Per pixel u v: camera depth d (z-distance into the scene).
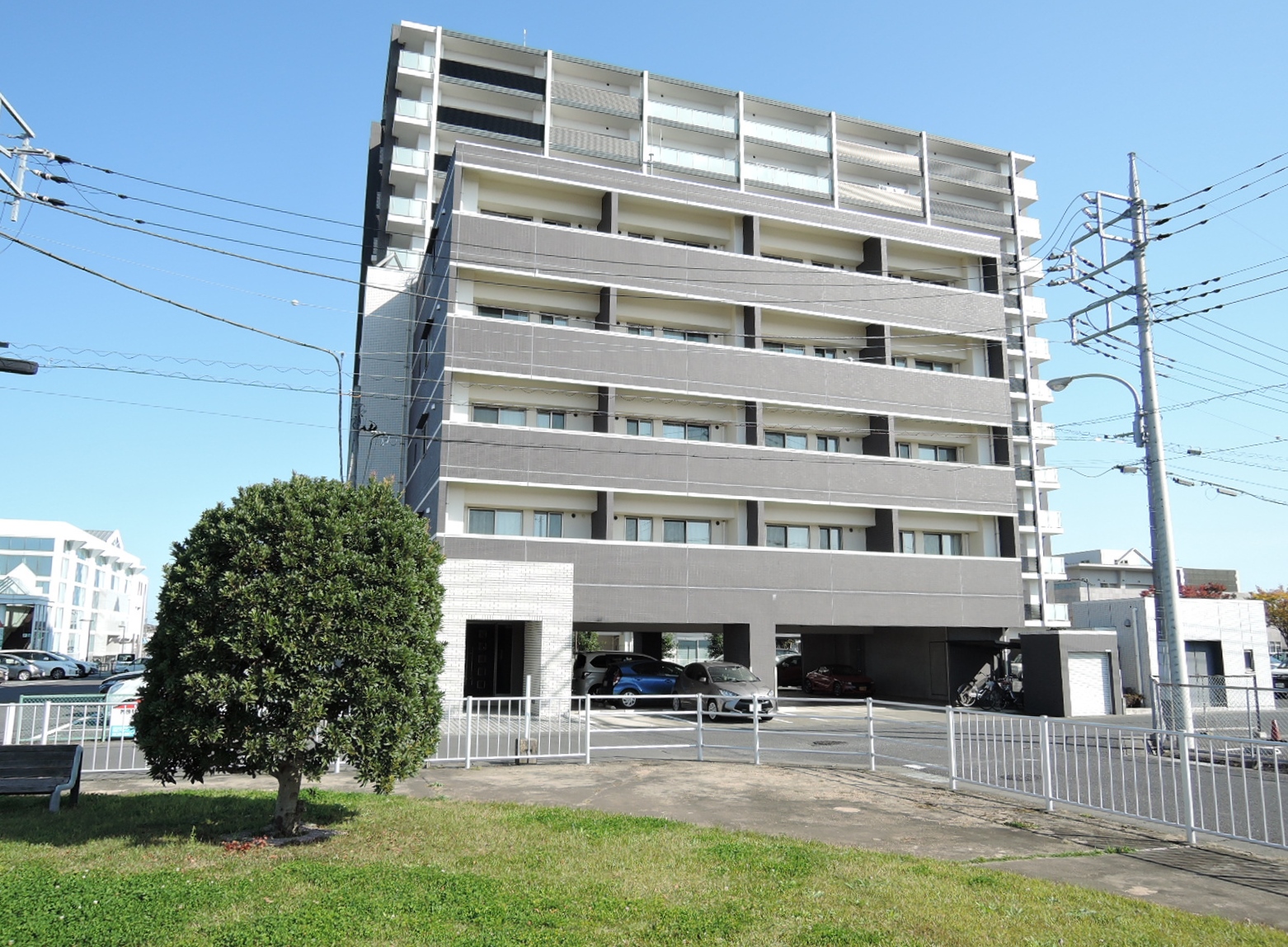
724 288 33.31
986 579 34.62
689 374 32.03
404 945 5.93
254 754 8.34
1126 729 10.34
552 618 24.42
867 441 35.28
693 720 23.73
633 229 34.31
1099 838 9.80
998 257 38.47
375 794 11.49
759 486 32.22
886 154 51.78
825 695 35.59
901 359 37.12
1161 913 6.93
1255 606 34.16
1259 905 7.37
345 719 8.62
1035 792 12.16
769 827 10.04
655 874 7.70
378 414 38.00
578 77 45.97
